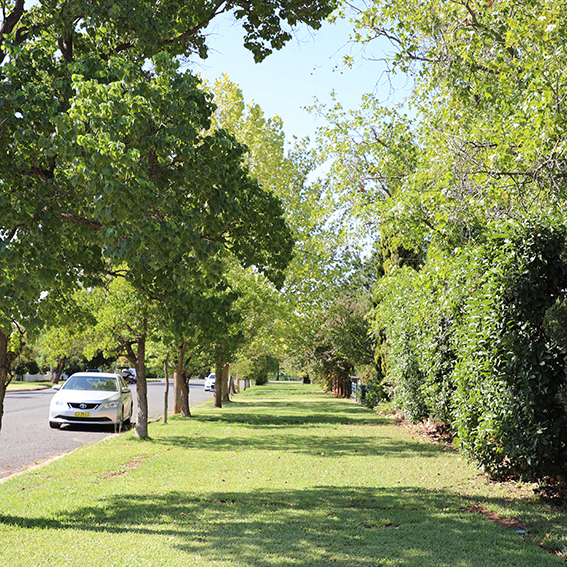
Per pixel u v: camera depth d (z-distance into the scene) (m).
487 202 10.17
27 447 13.51
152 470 10.21
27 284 5.82
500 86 10.52
